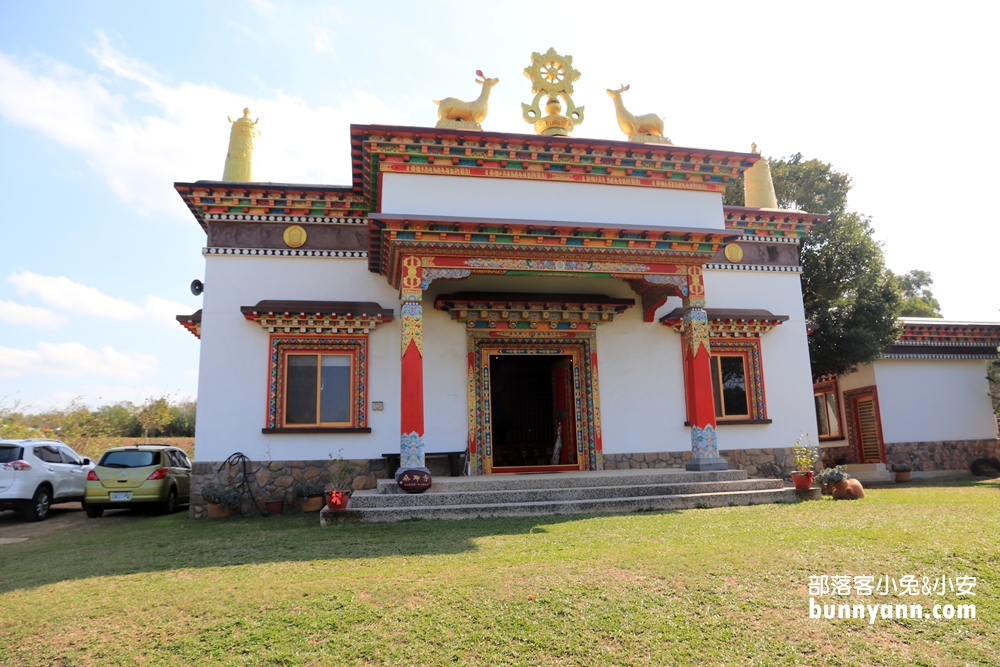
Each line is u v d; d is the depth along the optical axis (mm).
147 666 4309
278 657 4375
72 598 5605
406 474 9531
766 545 6637
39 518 12633
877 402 16922
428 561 6355
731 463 13391
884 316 16312
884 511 8609
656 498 9570
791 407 13938
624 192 11375
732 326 13664
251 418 11781
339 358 12422
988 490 11766
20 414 24297
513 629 4723
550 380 15617
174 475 13734
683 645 4492
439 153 10664
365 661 4320
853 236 17391
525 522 8500
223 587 5711
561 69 12133
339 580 5746
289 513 11328
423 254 10383
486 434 12727
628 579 5621
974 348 17609
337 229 12734
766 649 4461
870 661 4324
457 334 12859
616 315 13547
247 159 13234
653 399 13367
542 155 10977
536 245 10578
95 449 25109
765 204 15297
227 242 12344
